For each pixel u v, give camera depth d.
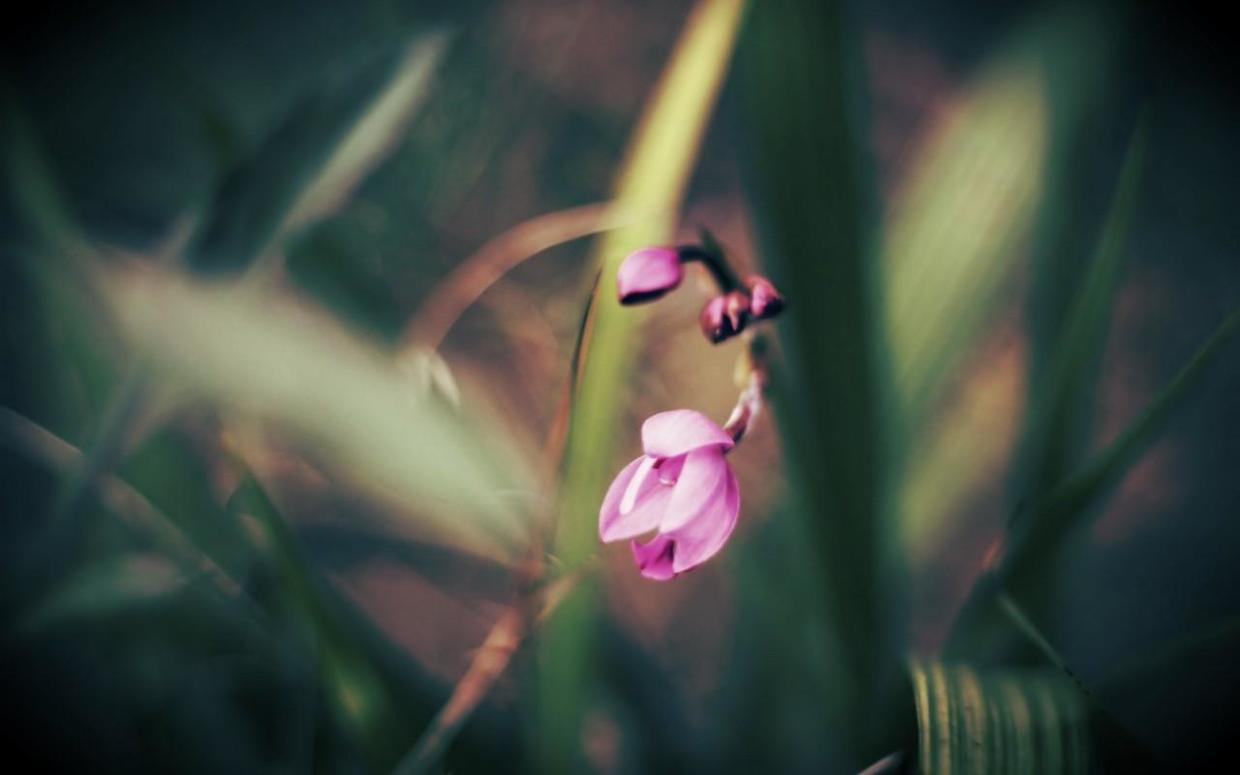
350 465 0.43
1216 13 0.70
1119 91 0.67
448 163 0.54
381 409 0.43
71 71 0.65
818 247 0.43
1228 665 0.51
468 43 0.56
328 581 0.44
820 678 0.48
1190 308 0.63
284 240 0.43
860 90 0.45
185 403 0.43
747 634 0.49
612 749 0.50
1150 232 0.65
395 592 0.53
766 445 0.55
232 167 0.43
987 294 0.46
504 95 0.58
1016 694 0.41
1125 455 0.43
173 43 0.67
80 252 0.45
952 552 0.55
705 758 0.48
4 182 0.46
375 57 0.44
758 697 0.48
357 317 0.46
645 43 0.68
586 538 0.43
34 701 0.47
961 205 0.47
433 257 0.54
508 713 0.46
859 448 0.44
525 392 0.56
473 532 0.44
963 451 0.50
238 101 0.58
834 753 0.48
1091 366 0.45
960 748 0.40
